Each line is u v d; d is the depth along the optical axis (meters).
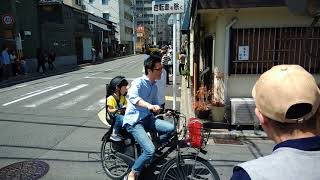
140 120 3.79
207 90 8.16
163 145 3.77
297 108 1.12
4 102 10.18
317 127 1.17
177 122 4.00
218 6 6.30
